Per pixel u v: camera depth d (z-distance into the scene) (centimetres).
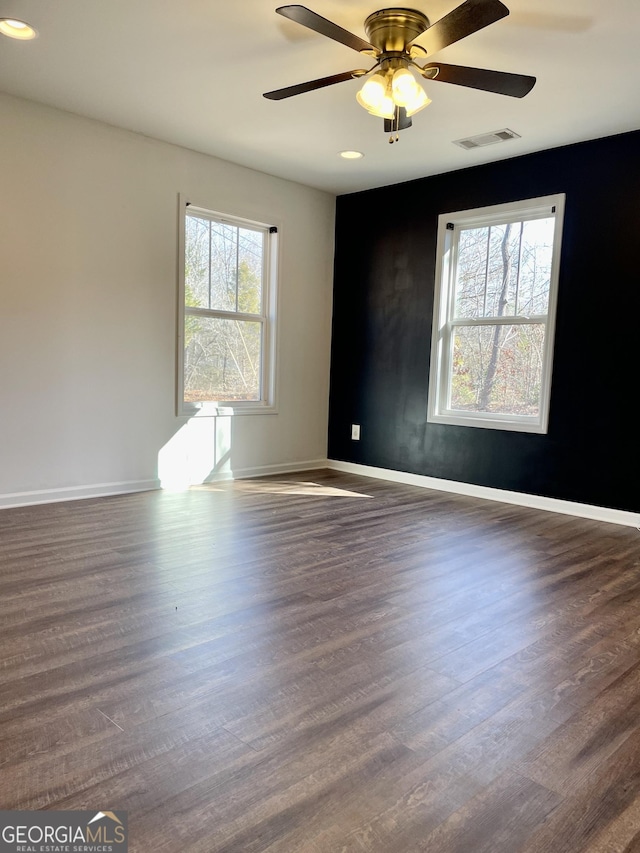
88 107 378
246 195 489
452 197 481
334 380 580
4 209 366
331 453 583
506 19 264
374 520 391
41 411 394
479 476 475
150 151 428
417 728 167
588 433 414
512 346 457
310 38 289
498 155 440
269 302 525
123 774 144
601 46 286
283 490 475
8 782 140
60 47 302
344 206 561
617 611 252
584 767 152
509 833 130
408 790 142
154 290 442
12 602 242
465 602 258
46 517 370
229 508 409
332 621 234
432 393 500
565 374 423
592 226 406
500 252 462
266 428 533
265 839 125
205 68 321
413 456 519
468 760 154
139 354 438
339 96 349
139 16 272
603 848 126
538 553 329
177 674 191
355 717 171
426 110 359
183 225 452
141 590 259
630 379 394
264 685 186
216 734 161
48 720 165
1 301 370
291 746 157
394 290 525
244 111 376
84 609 237
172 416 464
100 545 319
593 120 371
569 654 213
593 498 414
